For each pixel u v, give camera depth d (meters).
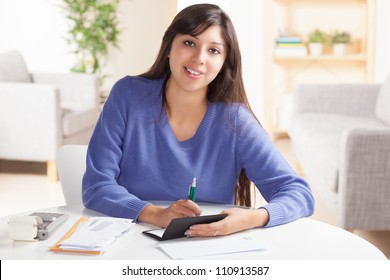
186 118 1.83
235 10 6.24
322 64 6.43
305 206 1.70
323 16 6.32
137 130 1.82
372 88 4.88
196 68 1.69
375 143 2.96
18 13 6.74
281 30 6.21
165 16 6.83
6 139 4.59
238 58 1.81
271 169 1.79
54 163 4.57
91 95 5.50
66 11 6.68
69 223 1.55
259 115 6.36
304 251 1.39
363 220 3.02
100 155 1.80
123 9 6.78
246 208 1.74
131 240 1.44
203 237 1.46
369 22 5.94
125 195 1.68
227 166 1.83
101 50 6.38
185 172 1.80
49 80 5.51
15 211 3.74
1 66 4.99
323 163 3.39
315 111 4.93
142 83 1.86
